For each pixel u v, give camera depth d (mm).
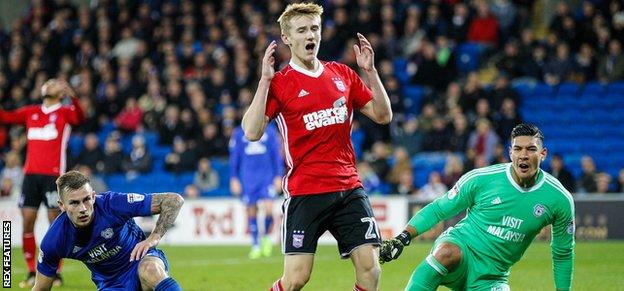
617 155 43000
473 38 46719
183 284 22812
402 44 46781
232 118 42094
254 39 46531
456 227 14945
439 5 47531
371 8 46125
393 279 23172
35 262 22578
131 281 15102
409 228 14594
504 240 14477
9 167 40750
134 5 52438
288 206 14164
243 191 30766
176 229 37438
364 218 14000
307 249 13992
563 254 14758
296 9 14070
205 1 51188
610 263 25656
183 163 42344
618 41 46000
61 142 22734
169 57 47094
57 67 50719
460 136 40094
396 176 37844
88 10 52562
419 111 45031
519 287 21125
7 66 51094
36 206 22641
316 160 13992
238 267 26938
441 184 36156
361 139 42375
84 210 14328
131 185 42688
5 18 57750
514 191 14352
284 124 14125
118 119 46125
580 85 45219
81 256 14961
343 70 14531
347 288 21688
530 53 45438
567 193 14422
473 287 14609
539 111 44750
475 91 41688
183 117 43844
